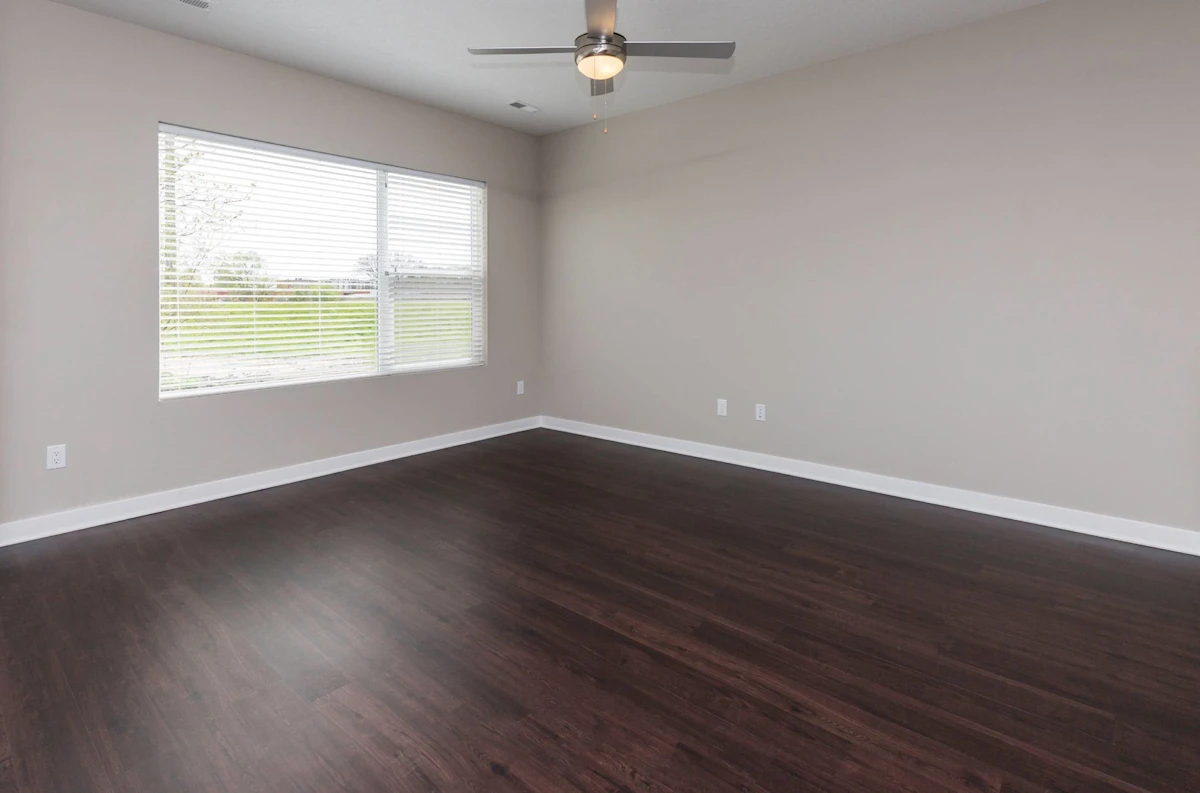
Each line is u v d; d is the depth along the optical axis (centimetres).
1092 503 326
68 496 328
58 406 323
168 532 325
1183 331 297
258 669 205
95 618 237
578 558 296
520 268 559
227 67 370
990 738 175
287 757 166
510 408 562
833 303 406
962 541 317
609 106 480
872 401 396
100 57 325
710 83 432
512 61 387
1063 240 323
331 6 319
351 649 218
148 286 348
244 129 379
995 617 242
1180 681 202
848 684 200
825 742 173
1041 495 340
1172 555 300
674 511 361
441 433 508
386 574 277
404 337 479
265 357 403
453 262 508
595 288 536
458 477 427
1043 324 333
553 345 573
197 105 359
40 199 312
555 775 160
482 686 197
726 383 463
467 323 524
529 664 209
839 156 395
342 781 158
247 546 307
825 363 413
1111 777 161
